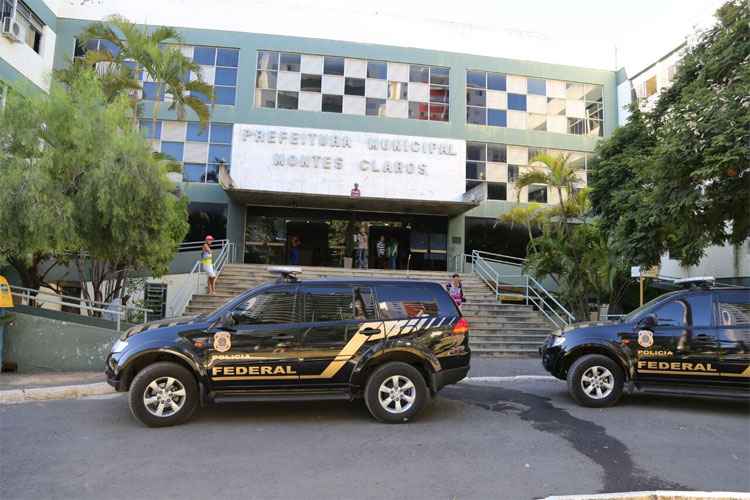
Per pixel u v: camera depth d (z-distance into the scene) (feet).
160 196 35.55
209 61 71.36
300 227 71.26
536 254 54.65
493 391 28.55
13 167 29.45
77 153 32.71
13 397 24.49
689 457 17.38
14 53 56.29
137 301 50.42
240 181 61.16
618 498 13.34
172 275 53.62
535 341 44.86
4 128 30.53
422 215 73.82
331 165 62.80
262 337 20.76
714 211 30.09
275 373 20.67
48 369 30.96
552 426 21.13
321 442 18.60
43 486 14.29
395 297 22.20
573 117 79.10
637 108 43.83
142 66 51.21
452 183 64.85
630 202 36.17
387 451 17.67
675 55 68.23
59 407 23.36
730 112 26.71
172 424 20.36
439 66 76.23
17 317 30.83
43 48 63.41
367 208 70.85
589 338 24.82
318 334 21.08
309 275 53.83
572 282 52.75
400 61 75.05
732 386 23.29
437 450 17.85
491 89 77.46
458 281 44.80
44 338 31.01
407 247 73.10
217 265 56.03
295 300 21.59
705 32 35.06
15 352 30.68
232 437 19.04
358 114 73.31
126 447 17.74
